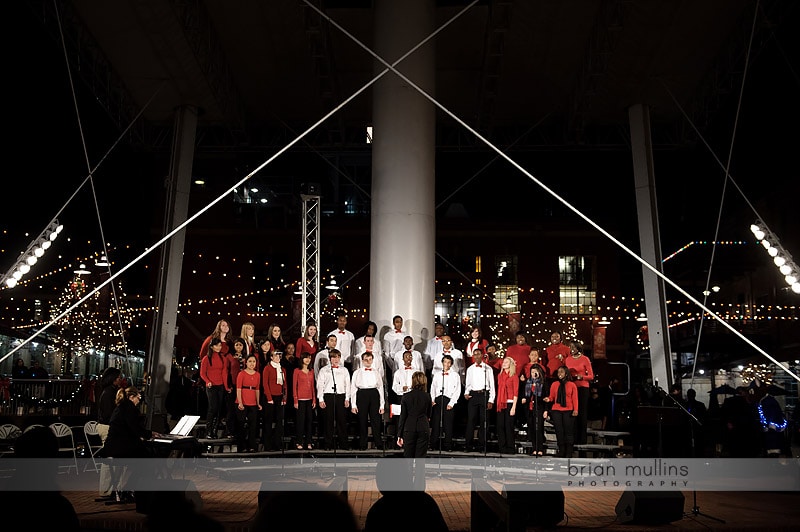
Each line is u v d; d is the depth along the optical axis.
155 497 2.94
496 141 25.73
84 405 21.77
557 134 25.42
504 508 6.30
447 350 15.88
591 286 38.16
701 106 21.45
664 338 19.98
